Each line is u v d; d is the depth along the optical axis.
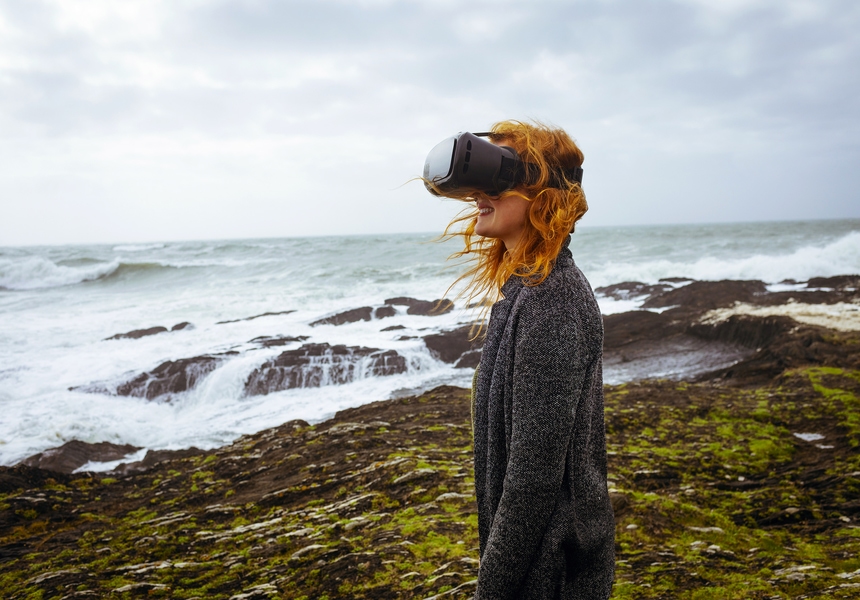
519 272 1.19
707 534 4.07
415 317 19.06
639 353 14.14
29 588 3.93
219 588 3.66
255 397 12.43
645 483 5.10
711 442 6.04
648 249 47.62
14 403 11.59
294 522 4.63
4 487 6.18
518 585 1.09
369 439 6.49
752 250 43.38
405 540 3.87
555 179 1.22
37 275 37.72
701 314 16.22
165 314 21.80
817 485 4.88
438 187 1.21
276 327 18.09
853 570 3.37
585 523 1.16
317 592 3.39
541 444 1.04
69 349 15.88
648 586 3.23
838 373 8.41
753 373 9.90
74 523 5.49
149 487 6.39
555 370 1.05
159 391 12.47
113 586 3.84
